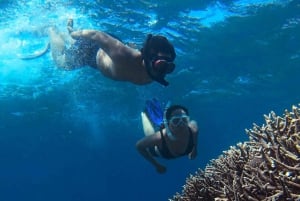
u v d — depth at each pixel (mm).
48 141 50812
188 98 34469
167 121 4785
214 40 21828
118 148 65625
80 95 30594
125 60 4863
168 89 30688
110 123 43594
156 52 4391
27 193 133250
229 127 55094
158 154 5062
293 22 20672
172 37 20922
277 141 3973
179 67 26000
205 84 30734
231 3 17656
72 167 85125
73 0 14750
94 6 15750
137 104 34750
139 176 124312
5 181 95250
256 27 20781
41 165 74438
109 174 112938
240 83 31797
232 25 20156
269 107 43531
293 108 4246
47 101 31844
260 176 3848
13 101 31062
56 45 7816
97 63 5941
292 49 24781
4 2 14500
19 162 66250
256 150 4262
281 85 33562
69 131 45750
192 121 5098
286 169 3611
